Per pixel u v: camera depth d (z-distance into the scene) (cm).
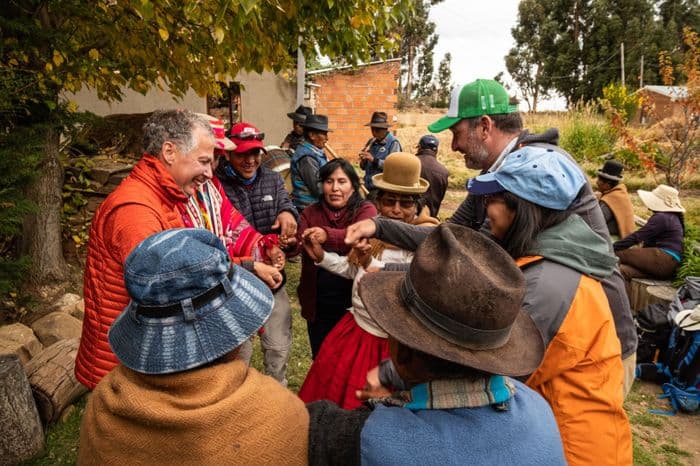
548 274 140
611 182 543
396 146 673
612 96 1905
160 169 195
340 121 1379
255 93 868
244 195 311
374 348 200
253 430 90
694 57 892
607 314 142
